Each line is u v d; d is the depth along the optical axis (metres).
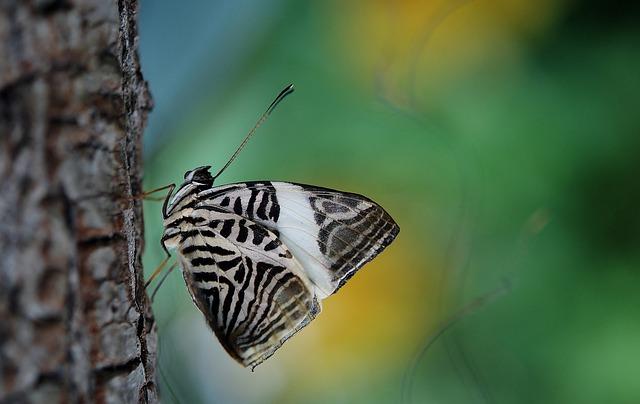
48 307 0.42
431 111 0.53
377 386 0.52
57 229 0.42
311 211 0.47
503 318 0.52
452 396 0.52
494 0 0.53
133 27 0.44
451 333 0.52
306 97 0.54
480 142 0.53
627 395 0.51
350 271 0.47
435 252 0.53
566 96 0.53
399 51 0.53
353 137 0.54
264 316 0.47
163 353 0.49
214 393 0.51
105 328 0.43
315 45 0.54
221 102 0.53
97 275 0.43
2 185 0.42
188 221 0.47
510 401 0.52
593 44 0.53
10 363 0.42
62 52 0.42
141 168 0.45
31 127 0.42
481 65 0.53
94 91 0.42
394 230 0.47
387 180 0.53
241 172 0.53
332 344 0.53
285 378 0.52
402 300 0.53
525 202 0.52
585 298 0.52
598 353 0.51
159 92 0.52
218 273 0.47
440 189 0.53
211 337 0.51
